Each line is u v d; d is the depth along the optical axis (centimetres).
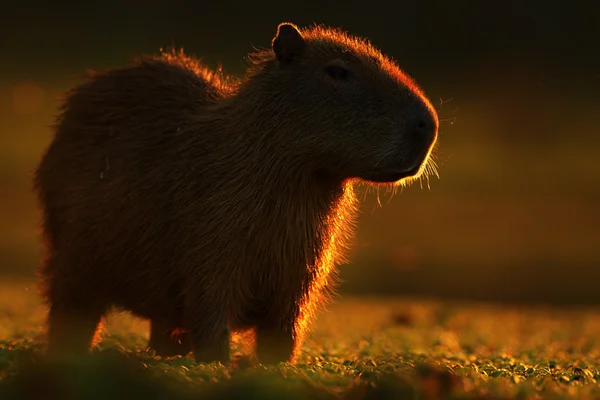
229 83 1305
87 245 1208
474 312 2506
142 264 1160
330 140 1081
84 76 1345
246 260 1102
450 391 860
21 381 823
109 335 1455
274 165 1096
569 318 2353
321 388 830
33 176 1344
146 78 1256
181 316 1158
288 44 1116
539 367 1154
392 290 3447
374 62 1111
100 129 1245
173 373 868
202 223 1098
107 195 1192
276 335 1154
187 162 1131
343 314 2303
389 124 1066
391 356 1258
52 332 1250
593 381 1038
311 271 1141
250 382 823
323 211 1130
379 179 1091
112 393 809
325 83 1091
